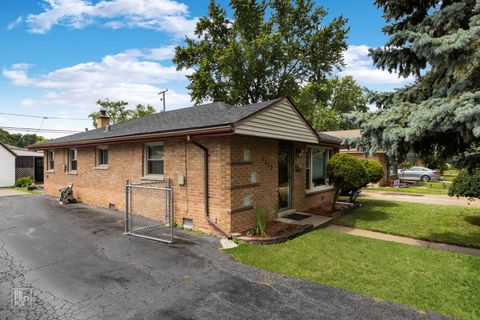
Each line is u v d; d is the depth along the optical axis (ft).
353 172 29.35
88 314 10.73
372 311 10.94
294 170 30.22
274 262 16.02
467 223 25.85
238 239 19.84
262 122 22.22
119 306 11.32
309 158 33.86
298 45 76.95
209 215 22.20
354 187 30.45
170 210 20.24
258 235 20.83
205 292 12.49
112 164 32.55
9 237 21.03
